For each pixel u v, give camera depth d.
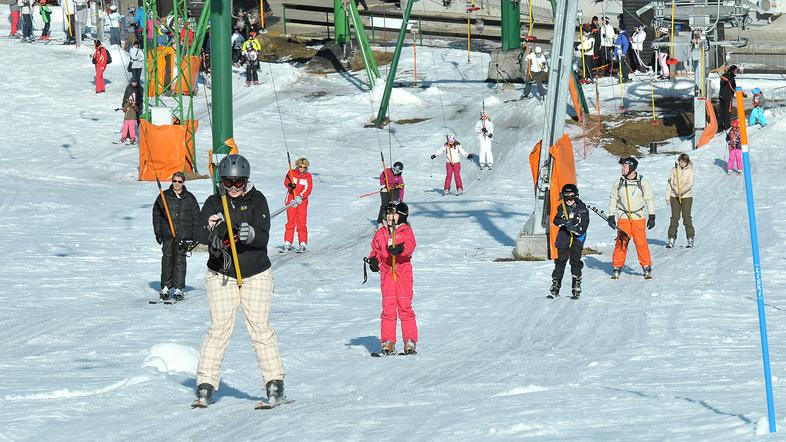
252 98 63.84
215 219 11.29
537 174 28.34
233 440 9.70
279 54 73.50
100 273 25.94
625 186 23.61
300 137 54.41
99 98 61.56
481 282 23.89
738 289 21.45
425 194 41.56
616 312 19.11
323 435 9.62
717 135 49.75
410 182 44.84
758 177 42.00
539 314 19.33
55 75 66.06
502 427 9.38
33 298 22.50
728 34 69.88
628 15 66.19
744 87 59.38
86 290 23.66
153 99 60.12
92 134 53.94
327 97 63.00
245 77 68.44
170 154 43.91
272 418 10.64
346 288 23.38
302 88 65.69
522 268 26.06
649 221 23.70
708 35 51.28
